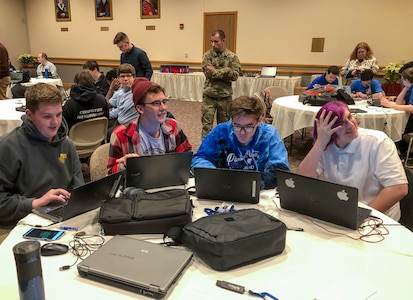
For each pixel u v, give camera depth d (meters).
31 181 1.61
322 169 1.81
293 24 7.40
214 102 4.34
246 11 7.74
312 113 3.50
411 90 3.74
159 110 1.77
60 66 10.38
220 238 1.05
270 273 1.05
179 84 8.02
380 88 4.50
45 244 1.15
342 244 1.22
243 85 7.19
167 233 1.18
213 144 1.88
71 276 1.02
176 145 1.98
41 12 10.14
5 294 0.93
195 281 1.00
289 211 1.47
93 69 5.02
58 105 1.58
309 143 4.95
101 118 3.18
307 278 1.03
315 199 1.35
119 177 1.45
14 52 10.16
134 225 1.24
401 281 1.02
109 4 9.14
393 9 6.56
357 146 1.68
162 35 8.77
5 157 1.53
